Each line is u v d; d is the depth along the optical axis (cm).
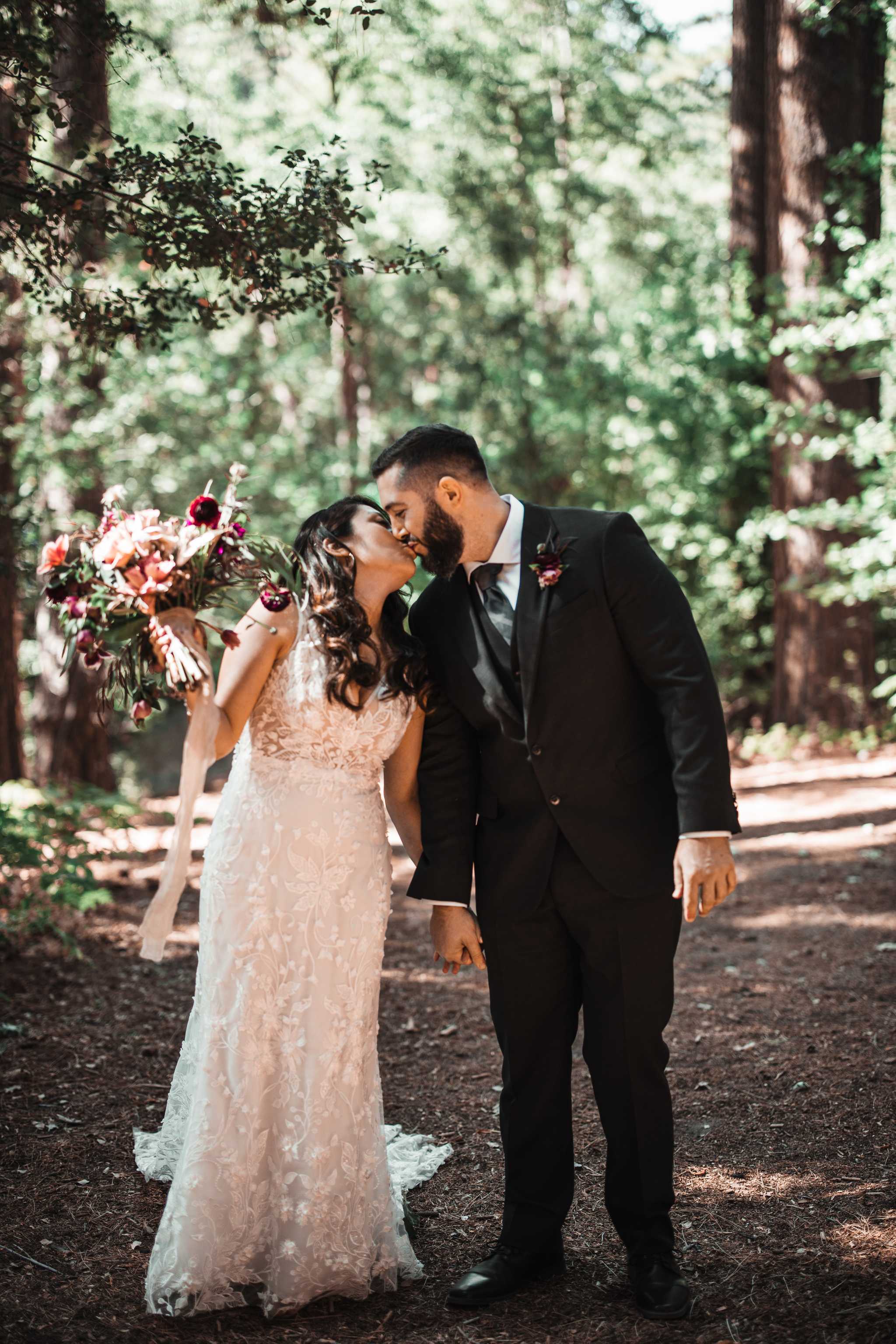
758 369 1252
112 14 390
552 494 1461
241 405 1362
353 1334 249
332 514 275
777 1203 304
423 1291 270
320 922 264
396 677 265
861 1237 280
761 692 1316
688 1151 344
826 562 1023
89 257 425
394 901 705
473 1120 379
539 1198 269
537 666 253
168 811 1043
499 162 1681
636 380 1323
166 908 257
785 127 1060
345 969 266
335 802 267
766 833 820
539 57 1756
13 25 365
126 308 427
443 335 1867
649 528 1305
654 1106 257
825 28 862
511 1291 264
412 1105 396
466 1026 481
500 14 1697
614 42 1750
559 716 254
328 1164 261
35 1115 376
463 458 256
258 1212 261
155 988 524
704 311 1274
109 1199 318
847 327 828
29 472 989
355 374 1911
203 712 249
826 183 1038
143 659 255
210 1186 258
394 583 273
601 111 1827
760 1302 254
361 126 1395
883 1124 352
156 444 1252
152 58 414
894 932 577
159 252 396
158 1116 379
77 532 262
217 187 394
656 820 257
